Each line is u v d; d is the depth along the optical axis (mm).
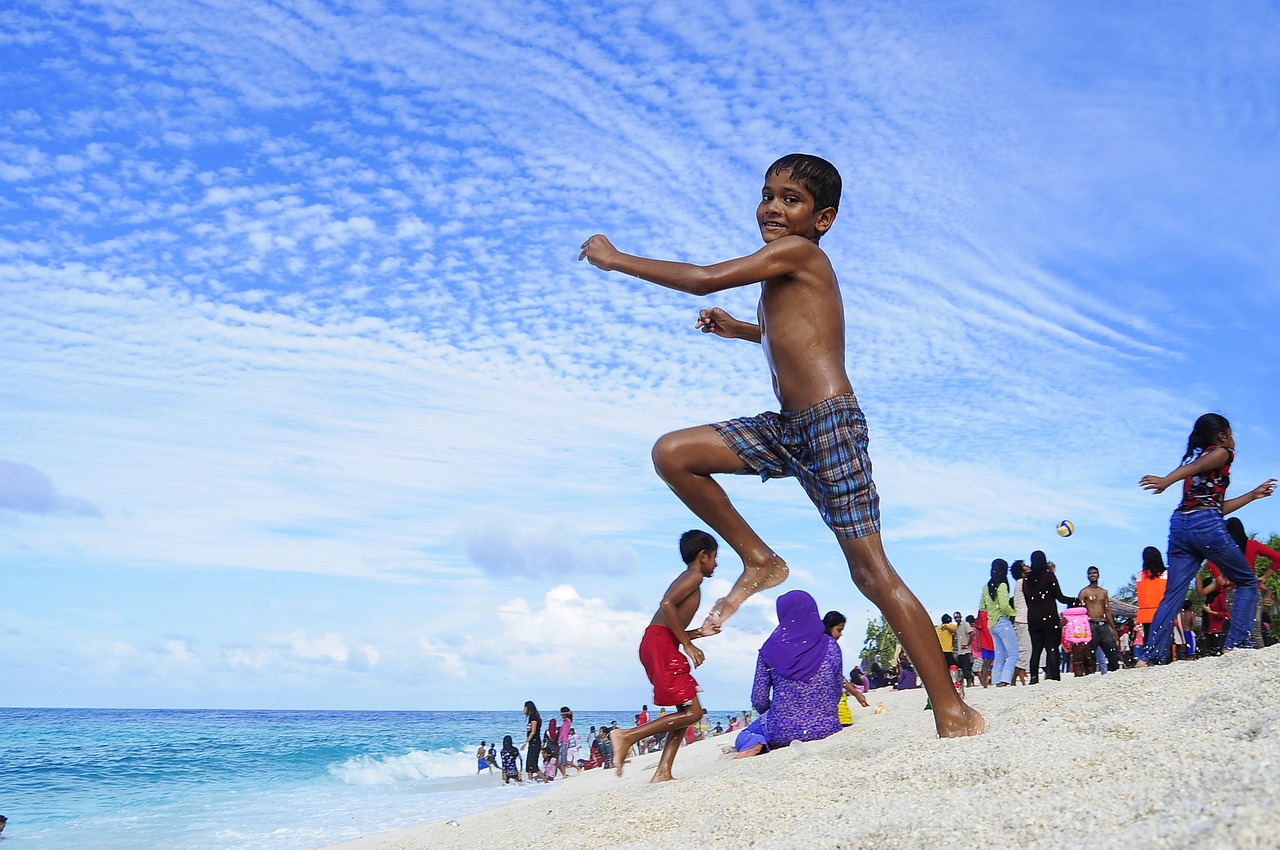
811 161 4023
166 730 62094
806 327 3930
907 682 16844
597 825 4695
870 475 3945
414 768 30781
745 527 4094
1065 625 11906
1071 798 2402
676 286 3877
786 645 8148
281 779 27781
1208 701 3385
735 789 4816
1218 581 9609
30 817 17781
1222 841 1805
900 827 2529
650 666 7188
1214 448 6770
